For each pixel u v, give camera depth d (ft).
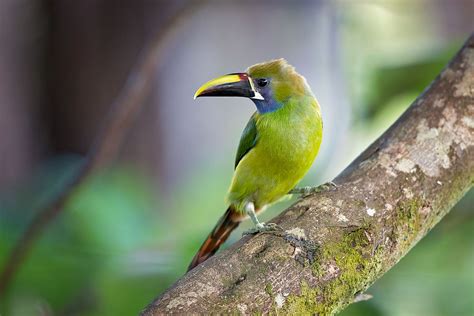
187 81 55.36
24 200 41.70
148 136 52.21
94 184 38.81
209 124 56.90
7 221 40.11
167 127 53.47
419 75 35.78
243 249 20.95
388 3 46.62
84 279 34.68
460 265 35.32
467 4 49.62
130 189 39.60
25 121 50.29
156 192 52.31
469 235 35.70
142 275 32.24
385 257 21.85
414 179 22.81
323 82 58.08
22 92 49.96
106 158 35.17
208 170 48.49
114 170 42.93
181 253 32.86
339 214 21.86
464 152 23.40
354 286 21.07
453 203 23.36
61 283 34.73
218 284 19.98
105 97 49.49
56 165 42.86
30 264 34.65
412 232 22.39
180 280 20.25
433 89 24.72
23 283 34.68
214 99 57.31
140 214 38.40
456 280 34.96
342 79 41.70
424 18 49.39
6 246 37.93
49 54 49.96
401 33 49.21
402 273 33.60
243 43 57.98
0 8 48.83
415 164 23.09
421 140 23.58
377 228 21.81
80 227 37.04
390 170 22.98
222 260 20.65
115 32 48.98
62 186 36.45
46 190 41.83
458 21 49.88
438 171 23.08
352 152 43.37
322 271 20.67
